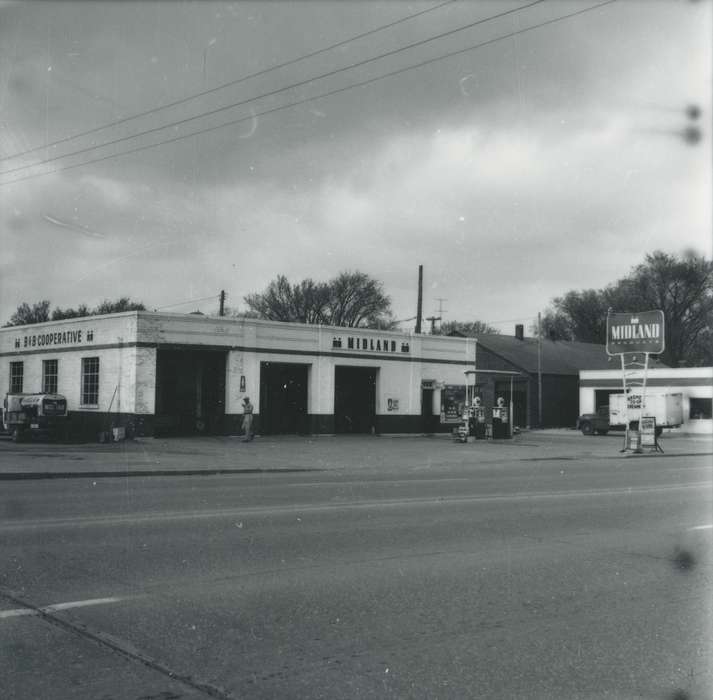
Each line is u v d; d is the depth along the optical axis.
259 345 31.34
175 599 5.75
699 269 60.94
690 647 4.88
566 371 55.50
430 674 4.35
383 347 35.59
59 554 7.23
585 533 9.02
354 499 11.88
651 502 12.16
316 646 4.78
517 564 7.23
